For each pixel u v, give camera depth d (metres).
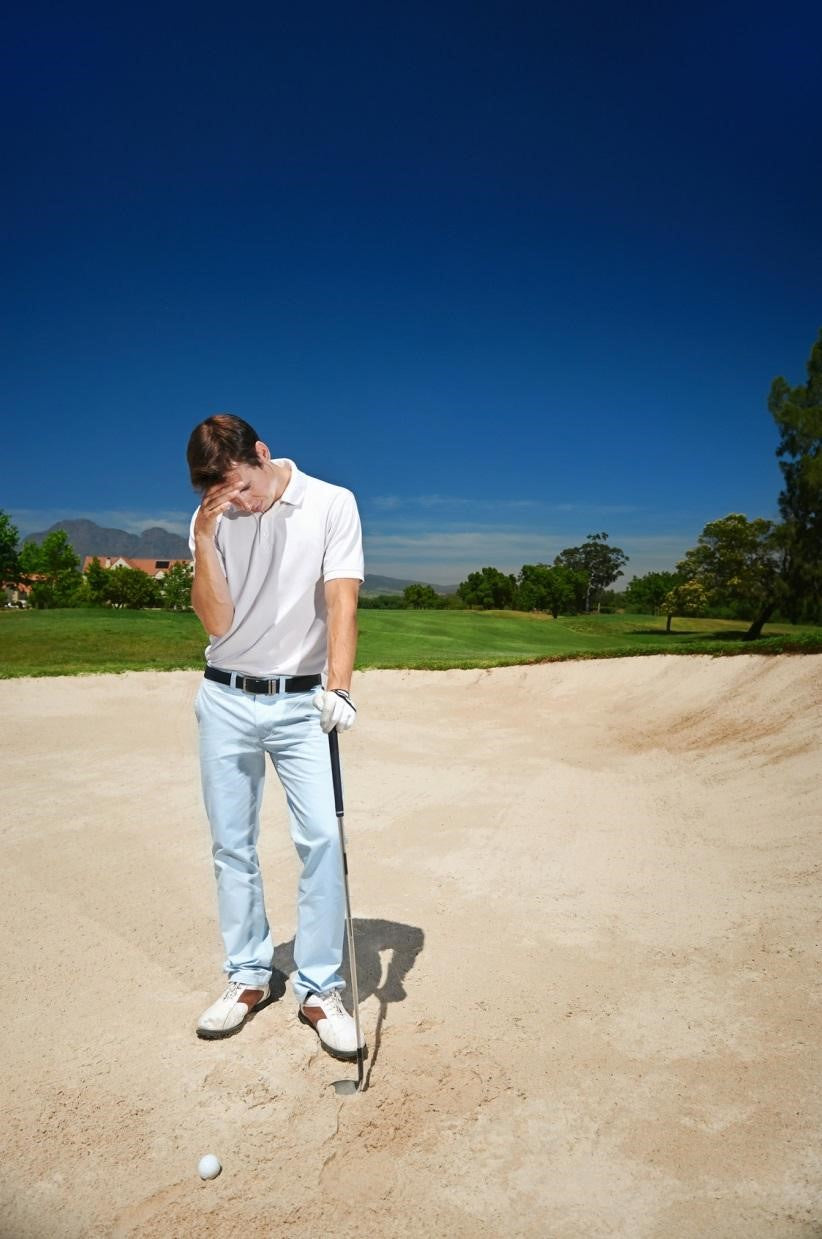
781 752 6.84
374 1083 2.61
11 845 5.12
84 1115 2.48
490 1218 2.04
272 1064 2.74
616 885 4.32
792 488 35.44
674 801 6.04
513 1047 2.79
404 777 6.83
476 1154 2.27
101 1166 2.26
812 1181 2.11
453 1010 3.05
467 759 7.58
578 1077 2.61
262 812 5.84
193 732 8.81
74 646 16.58
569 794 6.28
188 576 78.75
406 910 4.04
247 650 2.86
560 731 8.89
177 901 4.22
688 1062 2.66
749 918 3.77
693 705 9.00
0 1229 2.04
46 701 10.38
